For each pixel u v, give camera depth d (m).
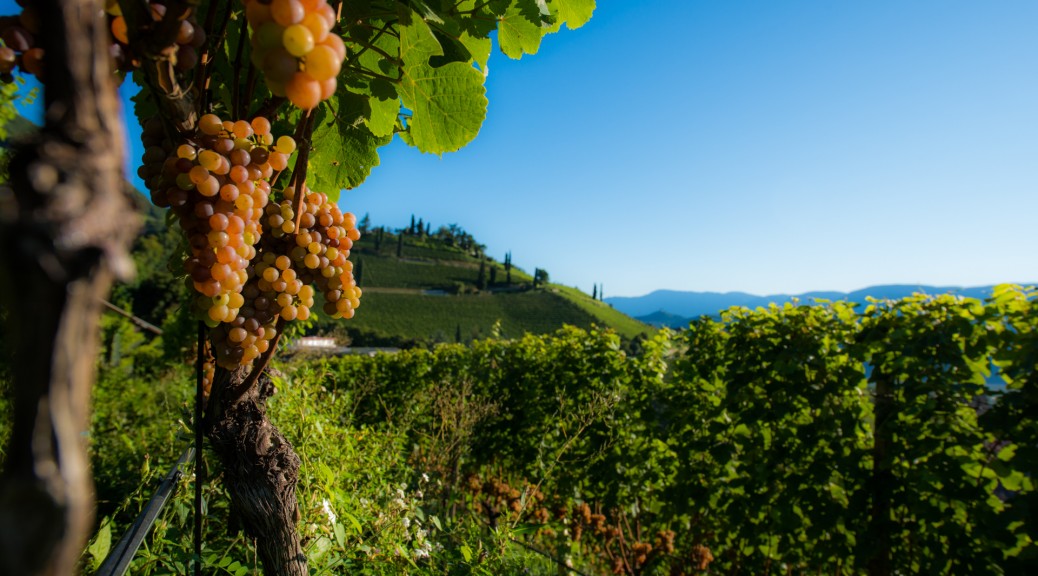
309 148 1.18
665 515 4.94
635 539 5.24
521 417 6.87
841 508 3.79
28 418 0.33
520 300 109.50
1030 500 2.95
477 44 1.79
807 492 3.91
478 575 2.33
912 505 3.42
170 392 6.61
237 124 0.93
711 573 4.71
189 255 1.02
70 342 0.33
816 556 3.98
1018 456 3.00
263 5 0.63
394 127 1.80
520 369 7.30
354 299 1.39
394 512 2.55
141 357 13.18
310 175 1.77
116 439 4.49
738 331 4.55
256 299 1.16
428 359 9.57
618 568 4.59
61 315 0.33
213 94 1.23
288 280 1.19
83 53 0.37
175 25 0.68
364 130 1.68
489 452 6.94
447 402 4.56
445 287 113.19
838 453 3.81
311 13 0.65
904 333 3.51
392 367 10.22
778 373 4.19
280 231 1.19
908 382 3.54
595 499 5.30
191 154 0.88
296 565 1.30
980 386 3.30
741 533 4.31
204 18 1.24
